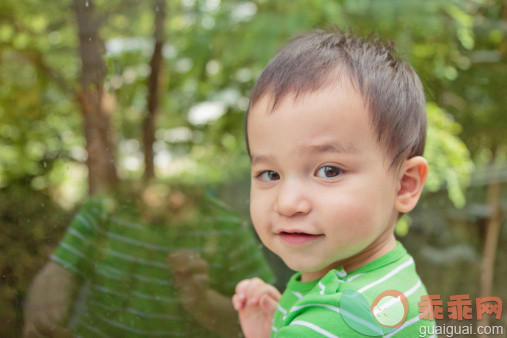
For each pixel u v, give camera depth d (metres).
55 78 1.27
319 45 0.78
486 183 1.85
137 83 1.41
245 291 0.98
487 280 1.72
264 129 0.69
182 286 1.23
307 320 0.66
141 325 1.16
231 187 1.52
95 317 1.13
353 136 0.66
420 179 0.75
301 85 0.68
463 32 1.70
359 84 0.68
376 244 0.74
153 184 1.32
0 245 1.09
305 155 0.66
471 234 1.82
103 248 1.19
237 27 1.61
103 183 1.26
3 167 1.22
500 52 1.85
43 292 1.10
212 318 1.22
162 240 1.25
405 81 0.76
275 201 0.69
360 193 0.65
